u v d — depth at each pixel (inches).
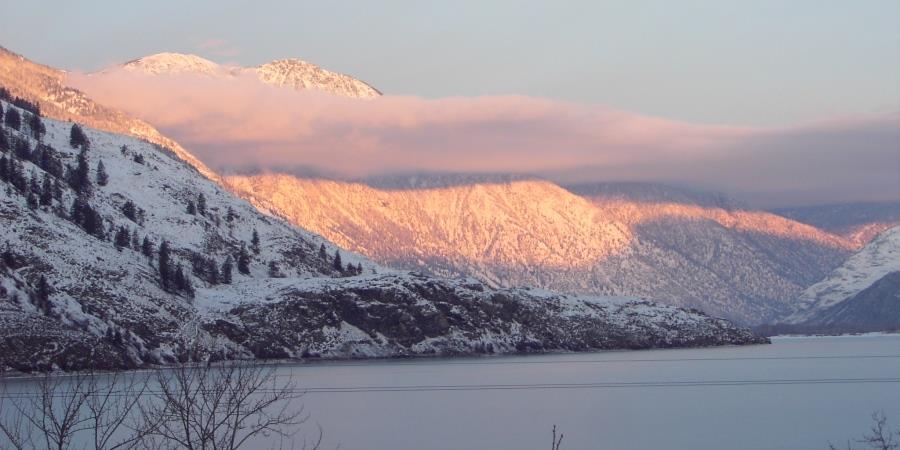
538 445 6008.9
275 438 6008.9
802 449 5807.1
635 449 5841.5
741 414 7554.1
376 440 6131.9
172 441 3929.6
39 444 4375.0
